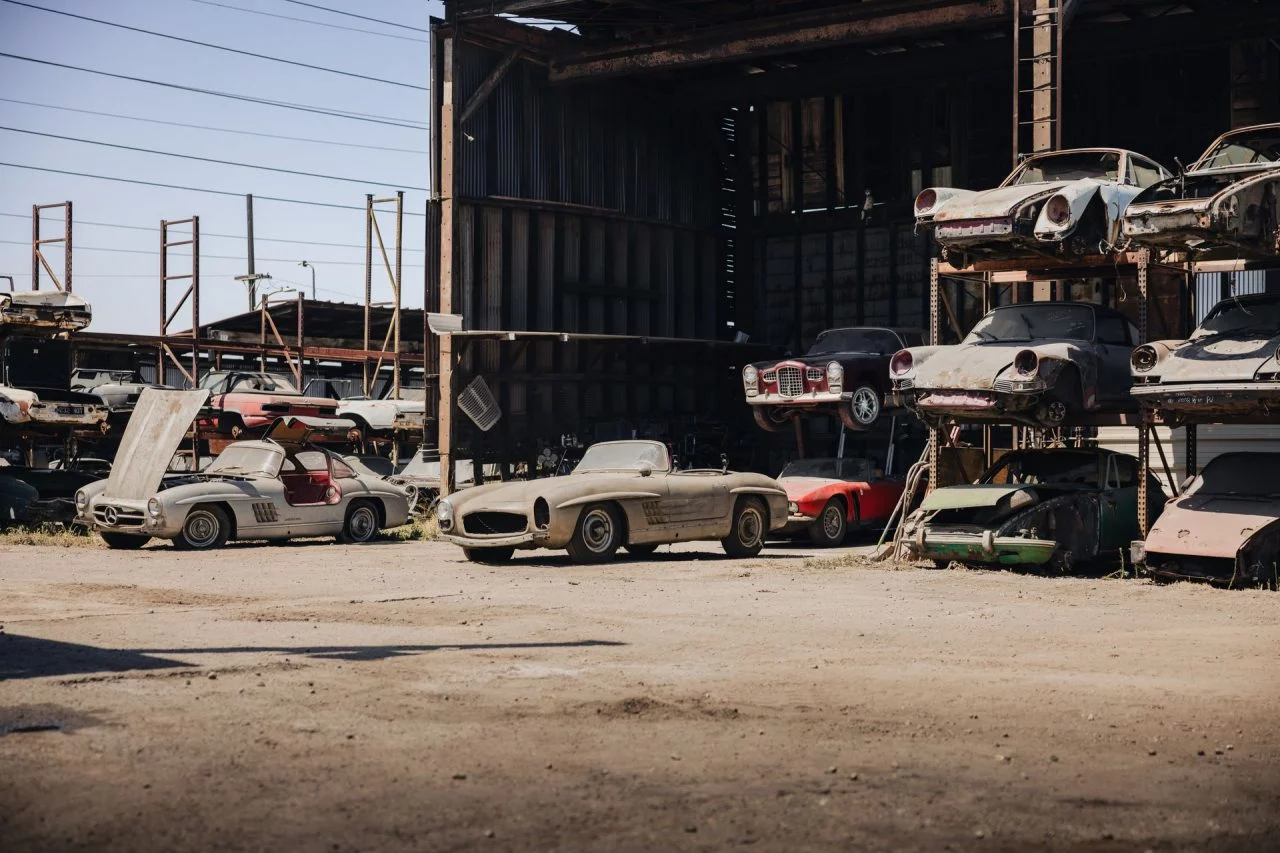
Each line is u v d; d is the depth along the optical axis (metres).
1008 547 12.71
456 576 12.51
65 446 20.62
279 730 5.31
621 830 3.95
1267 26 22.92
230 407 24.52
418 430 27.41
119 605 10.05
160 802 4.21
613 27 25.45
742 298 29.44
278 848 3.76
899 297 27.44
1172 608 9.97
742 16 24.58
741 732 5.35
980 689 6.38
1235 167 12.45
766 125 29.27
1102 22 24.47
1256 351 12.27
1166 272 15.23
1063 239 13.99
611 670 6.92
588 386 25.81
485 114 24.55
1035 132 18.22
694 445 25.69
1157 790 4.47
